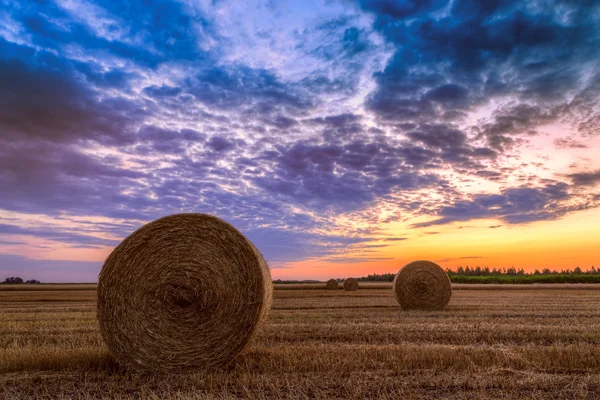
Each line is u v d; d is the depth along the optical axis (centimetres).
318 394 608
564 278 5562
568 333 1073
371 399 586
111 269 798
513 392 611
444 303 1827
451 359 768
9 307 2008
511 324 1252
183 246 820
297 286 4706
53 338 1052
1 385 666
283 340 1017
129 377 742
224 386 662
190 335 799
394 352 825
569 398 590
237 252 821
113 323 791
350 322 1308
